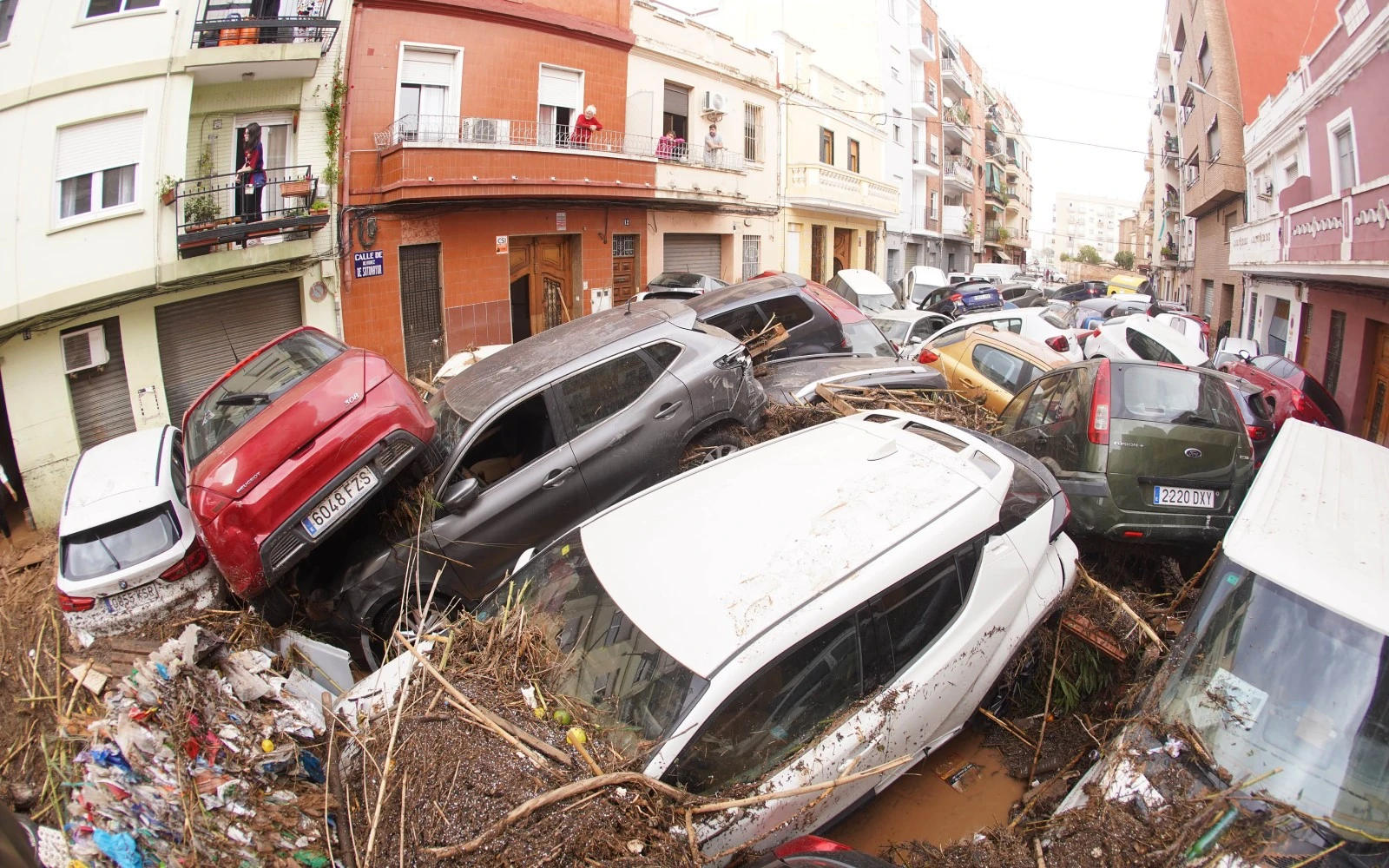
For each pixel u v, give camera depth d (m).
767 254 23.00
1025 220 76.75
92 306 9.89
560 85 15.45
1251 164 19.42
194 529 5.10
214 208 10.91
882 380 7.25
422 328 13.62
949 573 3.59
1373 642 2.73
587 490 5.39
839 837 3.49
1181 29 29.83
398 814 2.92
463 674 3.46
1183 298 37.28
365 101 12.47
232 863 2.83
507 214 14.66
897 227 34.47
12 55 9.34
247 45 10.62
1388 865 2.35
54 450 9.86
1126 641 4.05
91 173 9.87
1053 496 4.34
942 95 40.75
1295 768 2.63
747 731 3.01
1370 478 3.70
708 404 5.87
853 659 3.26
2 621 5.10
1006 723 4.06
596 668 3.28
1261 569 3.02
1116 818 2.72
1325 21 15.41
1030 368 8.58
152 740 3.20
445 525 4.97
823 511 3.75
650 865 2.61
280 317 11.89
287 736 3.58
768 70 21.92
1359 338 12.50
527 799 2.81
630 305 6.71
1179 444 5.08
